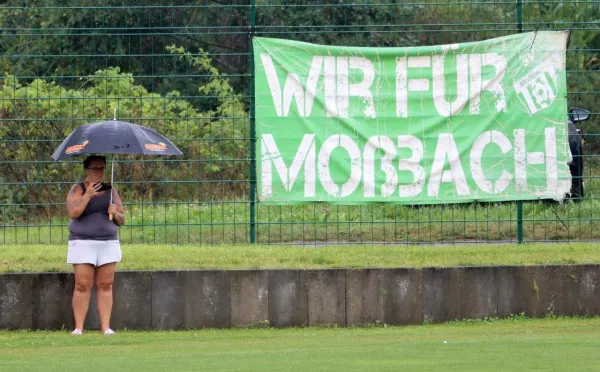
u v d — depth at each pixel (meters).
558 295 43.75
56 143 51.53
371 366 28.58
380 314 42.56
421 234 51.25
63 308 42.00
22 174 51.53
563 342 35.12
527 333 39.12
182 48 63.97
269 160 48.22
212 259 44.25
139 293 42.00
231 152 50.00
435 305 42.88
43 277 41.94
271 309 42.25
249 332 40.81
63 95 53.53
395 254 45.50
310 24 60.56
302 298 42.31
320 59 48.47
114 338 38.81
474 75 48.94
